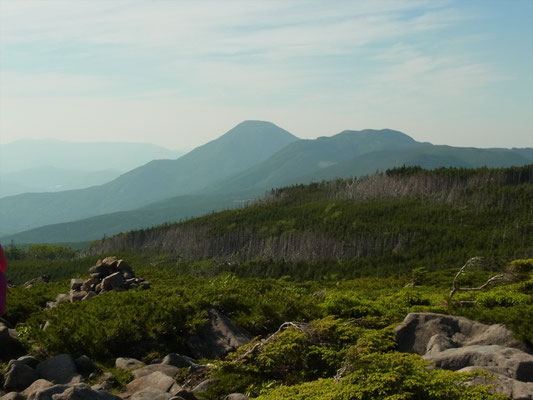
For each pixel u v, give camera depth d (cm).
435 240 16462
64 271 17425
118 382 1270
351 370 1054
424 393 944
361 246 17025
